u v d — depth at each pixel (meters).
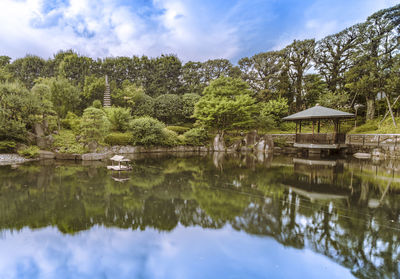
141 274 3.10
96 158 15.70
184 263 3.36
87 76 35.12
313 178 9.51
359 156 17.88
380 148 17.41
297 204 6.01
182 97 33.00
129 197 6.61
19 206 5.79
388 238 4.11
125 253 3.62
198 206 5.83
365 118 25.03
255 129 26.62
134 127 20.84
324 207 5.80
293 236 4.19
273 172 10.95
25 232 4.33
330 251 3.68
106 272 3.14
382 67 19.64
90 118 15.94
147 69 43.66
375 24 23.22
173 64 43.72
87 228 4.52
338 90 27.78
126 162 14.47
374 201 6.30
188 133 24.39
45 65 40.25
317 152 19.56
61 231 4.40
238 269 3.21
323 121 27.58
